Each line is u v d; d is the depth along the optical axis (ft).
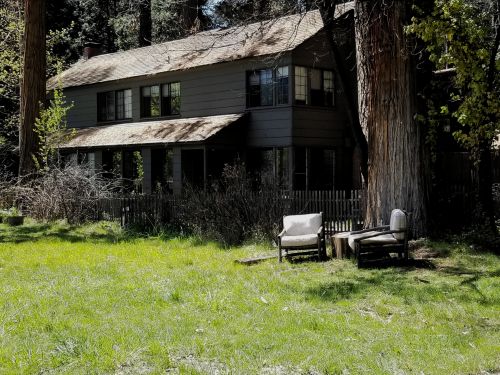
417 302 26.99
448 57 41.32
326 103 73.56
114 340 21.47
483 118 42.47
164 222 57.62
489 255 37.78
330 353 19.83
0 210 71.20
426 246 39.55
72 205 64.90
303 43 69.97
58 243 49.85
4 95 98.53
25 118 75.77
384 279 32.17
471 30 41.01
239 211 50.31
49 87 102.83
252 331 22.59
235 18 64.03
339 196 47.37
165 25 116.67
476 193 45.29
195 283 31.78
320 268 36.35
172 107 84.64
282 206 48.93
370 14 42.24
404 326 23.25
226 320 24.14
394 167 42.09
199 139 69.62
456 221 45.44
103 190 67.21
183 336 21.97
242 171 55.67
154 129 81.25
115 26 123.13
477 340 21.39
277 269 36.50
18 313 25.26
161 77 85.20
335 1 48.42
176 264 38.65
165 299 27.91
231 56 74.18
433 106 43.62
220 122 73.36
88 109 97.86
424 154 42.80
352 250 39.04
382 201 42.47
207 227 52.54
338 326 23.09
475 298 27.45
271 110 71.41
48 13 120.88
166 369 18.88
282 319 24.16
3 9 95.14
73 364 19.22
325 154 74.69
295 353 19.88
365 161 50.01
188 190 56.70
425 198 42.57
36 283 32.45
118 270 36.40
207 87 78.89
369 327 23.09
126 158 93.86
